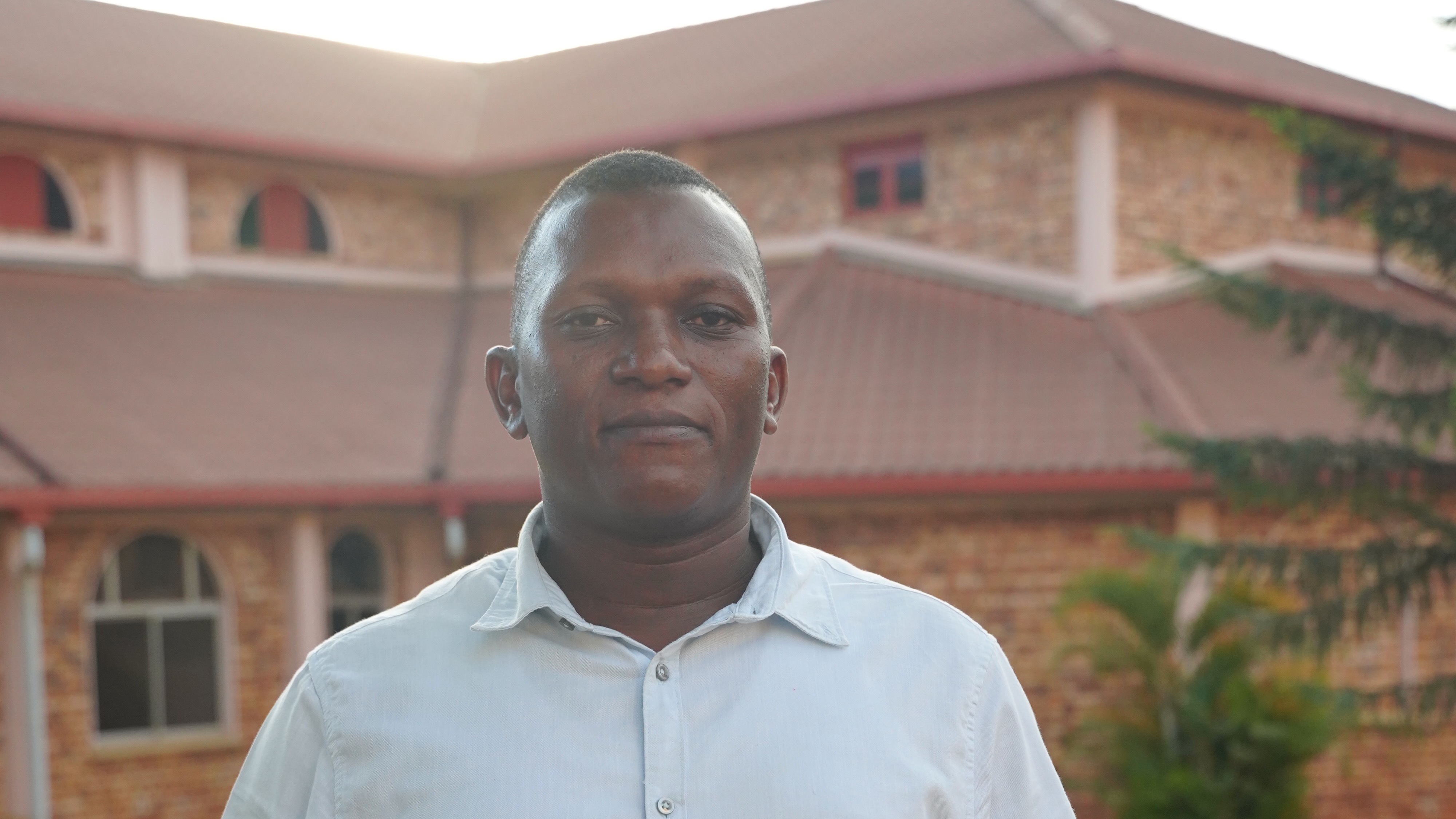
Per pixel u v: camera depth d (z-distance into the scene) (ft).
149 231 46.03
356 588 42.24
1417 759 36.40
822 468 36.04
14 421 37.11
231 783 38.68
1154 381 36.58
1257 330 26.53
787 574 5.54
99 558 37.17
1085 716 29.91
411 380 46.19
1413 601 26.89
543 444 5.34
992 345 39.52
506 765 5.10
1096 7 48.37
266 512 39.58
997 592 35.96
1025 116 41.37
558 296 5.26
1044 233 41.06
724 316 5.33
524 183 50.93
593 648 5.32
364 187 50.70
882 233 44.19
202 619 39.14
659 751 5.08
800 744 5.14
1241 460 25.54
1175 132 42.11
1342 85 55.57
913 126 43.27
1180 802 26.81
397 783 5.15
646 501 5.16
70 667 36.47
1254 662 27.84
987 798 5.50
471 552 42.45
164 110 47.55
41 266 44.47
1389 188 25.62
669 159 5.62
